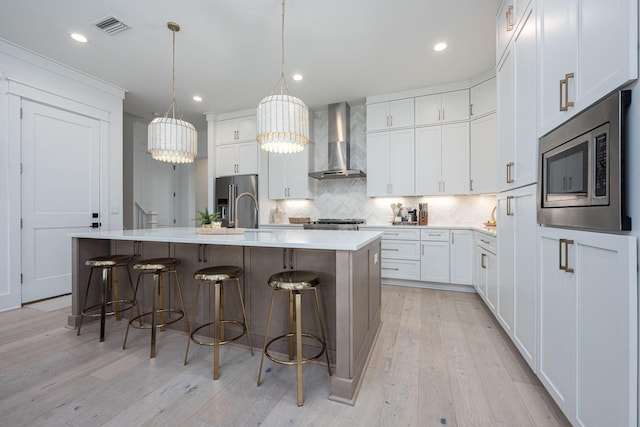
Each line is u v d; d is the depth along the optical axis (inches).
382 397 60.4
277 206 205.5
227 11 96.7
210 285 89.3
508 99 78.7
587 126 42.3
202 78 145.1
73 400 59.1
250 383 65.4
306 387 64.4
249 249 83.4
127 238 84.6
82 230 141.3
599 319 40.0
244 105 183.0
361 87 155.8
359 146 184.9
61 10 95.5
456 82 149.3
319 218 193.5
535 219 61.5
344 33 108.7
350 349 59.9
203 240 73.4
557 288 52.1
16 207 118.1
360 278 68.9
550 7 54.4
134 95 166.2
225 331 86.8
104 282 87.4
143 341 87.0
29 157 122.3
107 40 112.7
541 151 57.9
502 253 85.4
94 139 145.6
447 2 92.4
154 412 55.6
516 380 66.2
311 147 189.3
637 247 33.8
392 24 103.3
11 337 89.4
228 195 193.5
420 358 76.5
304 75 141.9
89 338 88.9
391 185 162.4
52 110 129.6
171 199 240.8
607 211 37.9
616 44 36.4
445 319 104.9
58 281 132.6
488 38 111.8
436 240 144.4
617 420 36.3
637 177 33.9
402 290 145.1
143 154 216.8
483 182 139.6
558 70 51.5
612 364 37.3
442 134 152.2
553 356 53.5
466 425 52.2
